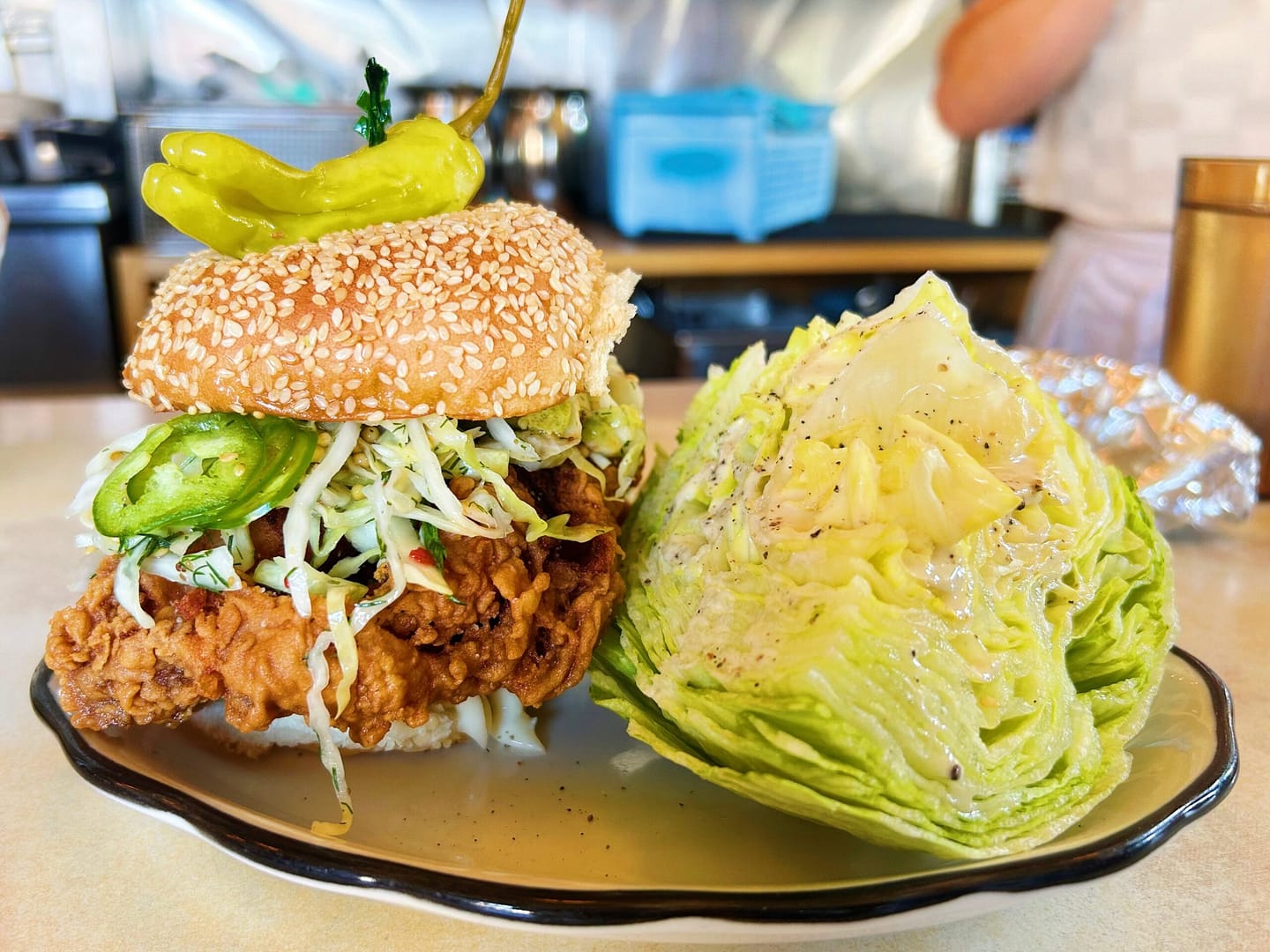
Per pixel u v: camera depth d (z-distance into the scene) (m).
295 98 0.83
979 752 0.16
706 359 0.66
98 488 0.20
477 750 0.21
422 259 0.19
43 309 0.69
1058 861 0.14
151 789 0.17
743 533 0.18
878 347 0.18
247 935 0.16
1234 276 0.32
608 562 0.22
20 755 0.20
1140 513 0.22
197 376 0.19
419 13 0.82
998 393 0.18
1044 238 0.79
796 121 0.83
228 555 0.19
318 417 0.19
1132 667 0.19
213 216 0.20
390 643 0.19
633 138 0.76
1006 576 0.17
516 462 0.22
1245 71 0.44
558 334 0.20
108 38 0.80
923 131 0.91
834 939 0.15
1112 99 0.50
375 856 0.15
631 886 0.15
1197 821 0.18
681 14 0.86
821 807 0.15
